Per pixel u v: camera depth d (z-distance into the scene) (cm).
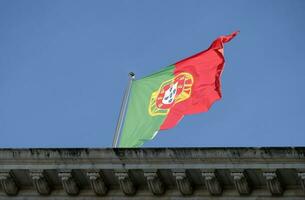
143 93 5903
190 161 5069
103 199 5188
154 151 5122
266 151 4969
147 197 5141
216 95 5712
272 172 4931
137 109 5862
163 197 5122
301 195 4931
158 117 5747
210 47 5888
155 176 5094
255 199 4988
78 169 5191
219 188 5034
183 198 5094
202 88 5750
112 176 5175
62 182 5203
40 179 5228
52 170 5225
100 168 5166
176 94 5794
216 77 5772
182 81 5831
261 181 4994
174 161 5084
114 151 5175
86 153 5200
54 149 5247
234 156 5003
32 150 5266
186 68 5872
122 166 5141
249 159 4988
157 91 5875
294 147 4944
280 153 4950
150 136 5709
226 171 5009
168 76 5909
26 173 5266
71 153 5216
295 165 4909
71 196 5234
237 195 5025
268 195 4981
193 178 5088
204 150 5059
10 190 5288
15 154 5275
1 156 5288
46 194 5266
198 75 5809
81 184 5238
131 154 5147
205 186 5075
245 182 4981
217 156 5028
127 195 5169
